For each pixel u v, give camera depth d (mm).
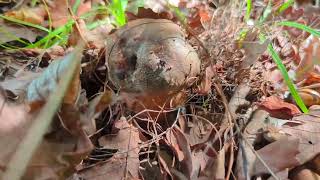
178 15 217
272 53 234
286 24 262
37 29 279
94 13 263
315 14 352
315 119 215
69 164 168
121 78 190
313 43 284
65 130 166
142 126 206
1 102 170
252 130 207
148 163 193
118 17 245
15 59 240
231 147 195
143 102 194
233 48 232
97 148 191
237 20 258
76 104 162
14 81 203
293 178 194
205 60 213
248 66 226
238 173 191
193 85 205
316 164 197
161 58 185
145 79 185
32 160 162
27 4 297
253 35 243
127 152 187
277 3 325
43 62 234
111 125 201
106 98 173
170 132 198
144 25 194
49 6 290
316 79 260
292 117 217
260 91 231
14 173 136
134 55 188
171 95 193
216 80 213
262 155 194
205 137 200
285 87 246
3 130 163
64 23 286
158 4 283
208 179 185
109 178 182
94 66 212
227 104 202
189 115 209
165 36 189
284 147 193
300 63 270
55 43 250
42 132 134
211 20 250
